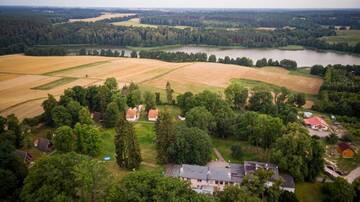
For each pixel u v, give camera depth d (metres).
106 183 59.88
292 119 115.12
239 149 91.88
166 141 86.69
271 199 69.06
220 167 81.81
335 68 191.62
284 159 80.25
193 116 103.12
